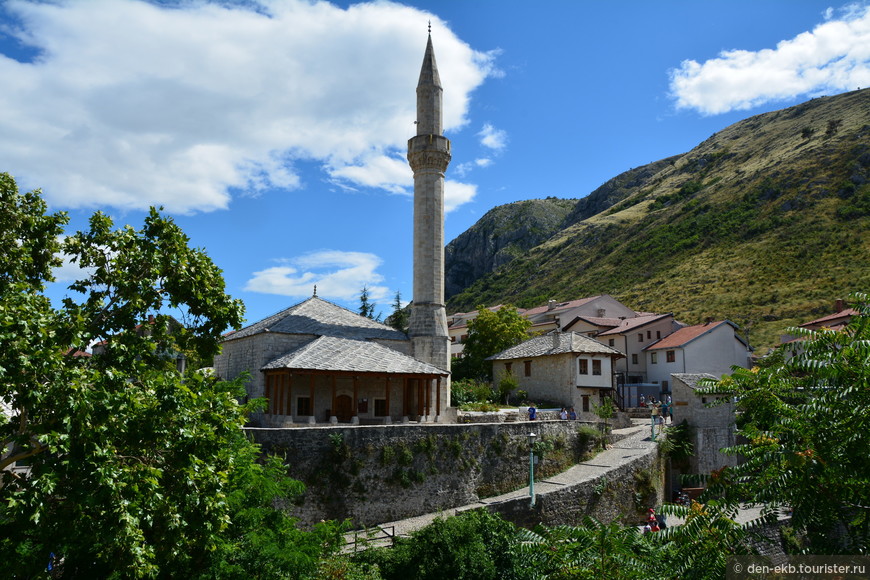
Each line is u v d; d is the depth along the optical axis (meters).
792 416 9.54
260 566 16.47
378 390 42.03
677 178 186.75
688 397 41.00
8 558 12.51
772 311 83.88
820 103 185.00
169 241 16.31
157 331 16.00
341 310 47.66
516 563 21.11
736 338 63.59
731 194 135.75
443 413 44.16
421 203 47.47
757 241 110.25
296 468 27.59
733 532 9.58
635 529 11.37
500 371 58.62
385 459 29.77
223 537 16.61
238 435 19.23
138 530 12.13
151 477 12.68
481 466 33.19
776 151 153.12
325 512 27.73
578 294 124.88
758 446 9.68
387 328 46.53
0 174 15.71
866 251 91.56
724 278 100.75
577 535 10.84
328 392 40.31
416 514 30.27
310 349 38.16
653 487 35.12
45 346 12.59
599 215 189.50
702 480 10.64
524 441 35.50
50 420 12.28
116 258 15.62
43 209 16.53
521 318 70.75
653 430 40.97
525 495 32.66
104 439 12.40
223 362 46.81
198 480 13.84
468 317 107.81
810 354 9.30
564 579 10.67
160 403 13.40
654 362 65.31
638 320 71.06
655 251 127.31
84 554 14.77
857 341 8.54
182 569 15.84
